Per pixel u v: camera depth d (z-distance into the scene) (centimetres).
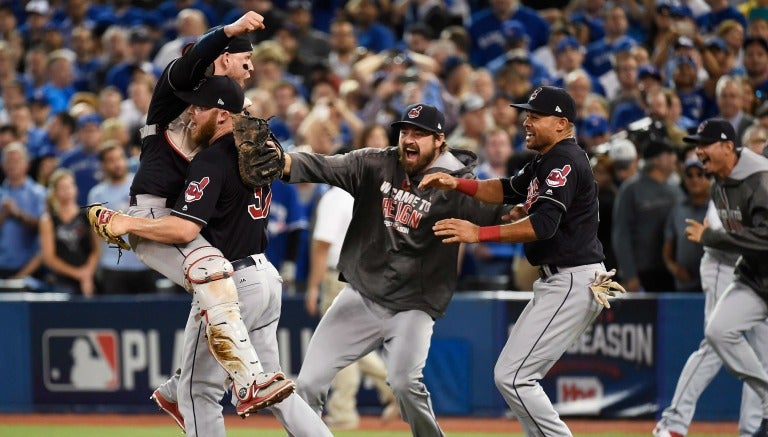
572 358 3391
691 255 3341
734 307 2552
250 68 2153
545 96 2212
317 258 3216
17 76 5809
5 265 4141
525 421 2261
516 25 4888
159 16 5912
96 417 3616
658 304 3325
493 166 3859
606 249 3534
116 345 3675
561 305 2233
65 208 3988
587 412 3372
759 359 2742
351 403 3356
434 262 2328
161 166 2036
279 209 3844
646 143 3462
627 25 4888
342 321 2356
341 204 3200
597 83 4525
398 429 3306
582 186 2211
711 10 4638
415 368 2317
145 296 3675
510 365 2242
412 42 4966
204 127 2008
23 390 3744
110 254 3881
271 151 2044
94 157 4328
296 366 3531
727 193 2570
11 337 3753
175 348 3625
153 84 4931
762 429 2570
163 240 1953
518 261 3528
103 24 5803
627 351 3347
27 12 6238
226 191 2028
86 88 5478
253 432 3291
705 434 3123
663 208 3416
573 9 5325
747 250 2497
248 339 1962
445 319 3481
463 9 5519
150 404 3650
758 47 3928
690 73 4019
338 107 4181
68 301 3716
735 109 3700
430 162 2303
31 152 4834
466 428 3294
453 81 4609
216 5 5906
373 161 2331
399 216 2305
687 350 3300
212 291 1955
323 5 5878
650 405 3328
